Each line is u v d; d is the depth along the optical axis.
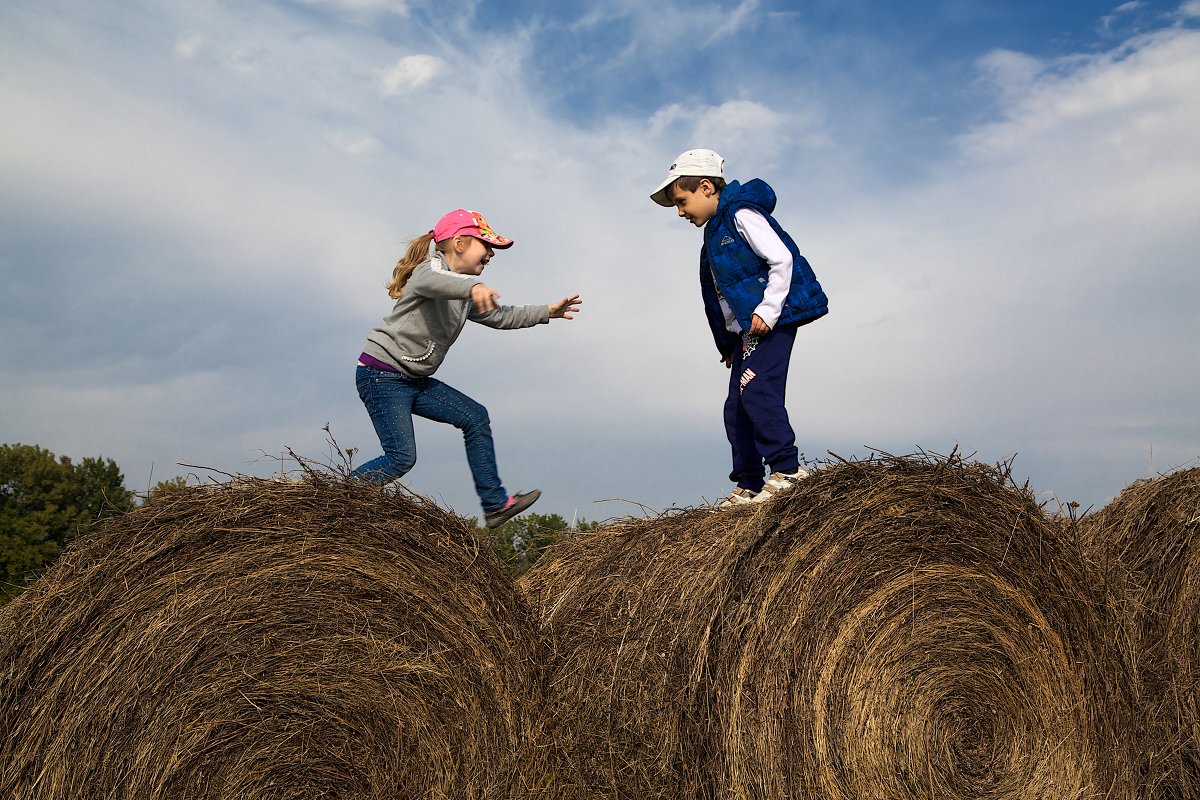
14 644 4.33
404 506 4.99
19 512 28.33
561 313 6.86
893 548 5.03
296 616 4.70
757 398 6.31
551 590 6.16
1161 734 5.67
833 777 4.81
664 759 4.91
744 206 6.48
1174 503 6.01
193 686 4.49
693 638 4.86
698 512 5.82
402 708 4.83
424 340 6.26
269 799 4.59
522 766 5.06
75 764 4.30
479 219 6.62
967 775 5.06
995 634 5.15
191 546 4.57
